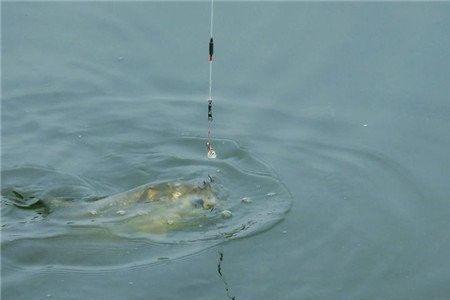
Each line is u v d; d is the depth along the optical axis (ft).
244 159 45.85
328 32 54.95
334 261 37.19
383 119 48.52
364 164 45.03
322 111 49.29
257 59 53.26
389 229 39.60
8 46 55.47
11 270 36.47
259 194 42.63
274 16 56.59
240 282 35.58
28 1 59.36
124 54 54.65
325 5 57.36
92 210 40.70
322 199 42.06
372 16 56.18
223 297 34.60
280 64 52.80
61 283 35.60
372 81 51.11
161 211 40.14
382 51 53.26
